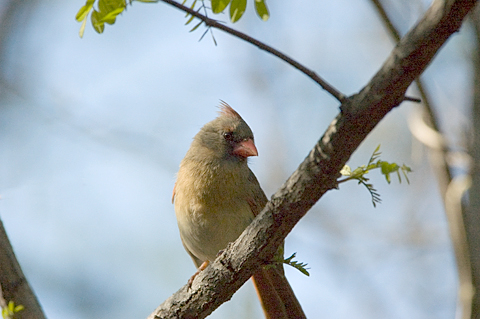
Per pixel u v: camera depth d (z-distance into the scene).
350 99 5.50
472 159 9.41
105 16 6.30
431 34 4.89
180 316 7.52
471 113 9.62
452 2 4.71
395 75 5.16
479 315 8.99
